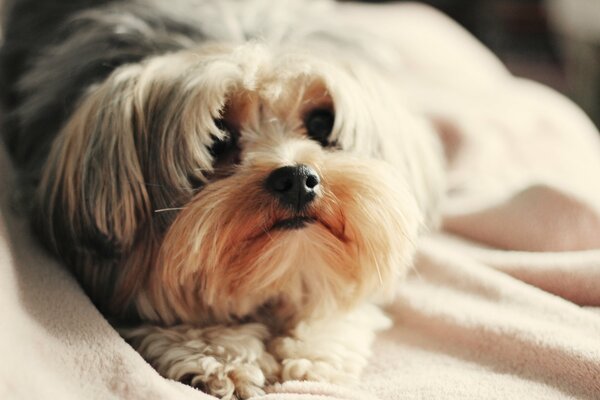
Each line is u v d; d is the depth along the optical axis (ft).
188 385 1.06
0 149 1.26
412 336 1.21
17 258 1.08
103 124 1.13
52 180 1.17
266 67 1.16
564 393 1.04
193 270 1.10
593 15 2.40
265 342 1.18
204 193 1.11
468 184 1.52
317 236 1.13
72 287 1.09
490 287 1.22
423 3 2.88
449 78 1.90
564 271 1.21
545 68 3.01
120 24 1.31
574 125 1.79
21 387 0.90
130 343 1.14
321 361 1.14
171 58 1.20
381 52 1.47
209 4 1.40
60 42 1.42
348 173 1.13
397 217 1.16
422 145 1.35
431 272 1.29
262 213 1.09
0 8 1.60
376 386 1.09
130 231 1.14
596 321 1.13
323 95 1.20
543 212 1.30
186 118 1.11
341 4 2.17
